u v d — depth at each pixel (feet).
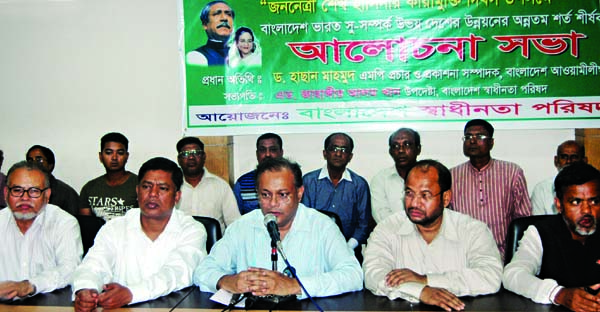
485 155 13.97
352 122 14.53
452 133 14.32
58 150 15.25
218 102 14.78
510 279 8.51
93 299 8.09
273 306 8.02
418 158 14.40
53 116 15.24
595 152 13.96
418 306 7.93
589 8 13.85
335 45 14.52
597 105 13.93
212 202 14.73
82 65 15.12
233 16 14.65
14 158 15.35
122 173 14.79
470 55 14.23
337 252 9.16
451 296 7.83
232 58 14.69
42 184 9.86
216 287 8.70
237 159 14.82
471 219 9.52
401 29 14.35
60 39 15.14
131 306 8.23
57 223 10.27
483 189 14.02
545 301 7.88
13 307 8.31
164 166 9.53
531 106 14.11
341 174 14.58
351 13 14.46
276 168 8.71
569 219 8.45
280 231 9.25
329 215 10.85
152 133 15.02
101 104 15.12
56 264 10.23
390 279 8.40
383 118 14.47
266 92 14.69
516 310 7.65
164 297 8.69
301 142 14.67
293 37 14.60
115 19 14.99
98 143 15.16
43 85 15.24
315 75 14.58
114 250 9.76
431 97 14.35
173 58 14.88
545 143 14.12
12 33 15.23
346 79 14.52
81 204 14.85
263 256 9.27
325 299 8.38
